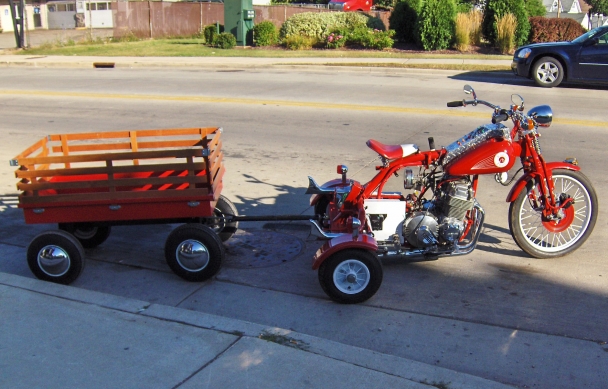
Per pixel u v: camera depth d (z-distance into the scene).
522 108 5.50
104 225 5.52
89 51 25.39
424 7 22.78
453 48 22.97
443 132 10.38
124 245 6.24
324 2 48.53
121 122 11.80
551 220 5.62
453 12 22.70
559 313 4.66
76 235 6.02
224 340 4.03
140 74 18.88
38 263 5.22
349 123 11.28
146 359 3.81
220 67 20.31
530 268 5.48
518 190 5.49
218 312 4.80
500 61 19.64
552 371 3.92
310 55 22.03
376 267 4.75
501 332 4.41
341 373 3.63
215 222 5.62
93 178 6.02
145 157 5.10
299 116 11.97
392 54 21.84
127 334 4.11
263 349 3.91
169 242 5.23
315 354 3.84
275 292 5.12
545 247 5.67
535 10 26.62
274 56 22.06
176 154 5.08
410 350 4.20
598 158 8.76
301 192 7.66
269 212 6.99
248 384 3.54
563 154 8.95
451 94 14.12
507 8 22.50
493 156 5.12
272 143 10.06
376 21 25.56
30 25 44.28
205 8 33.81
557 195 5.74
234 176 8.35
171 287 5.26
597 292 5.00
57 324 4.25
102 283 5.35
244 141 10.21
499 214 6.82
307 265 5.64
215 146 5.49
